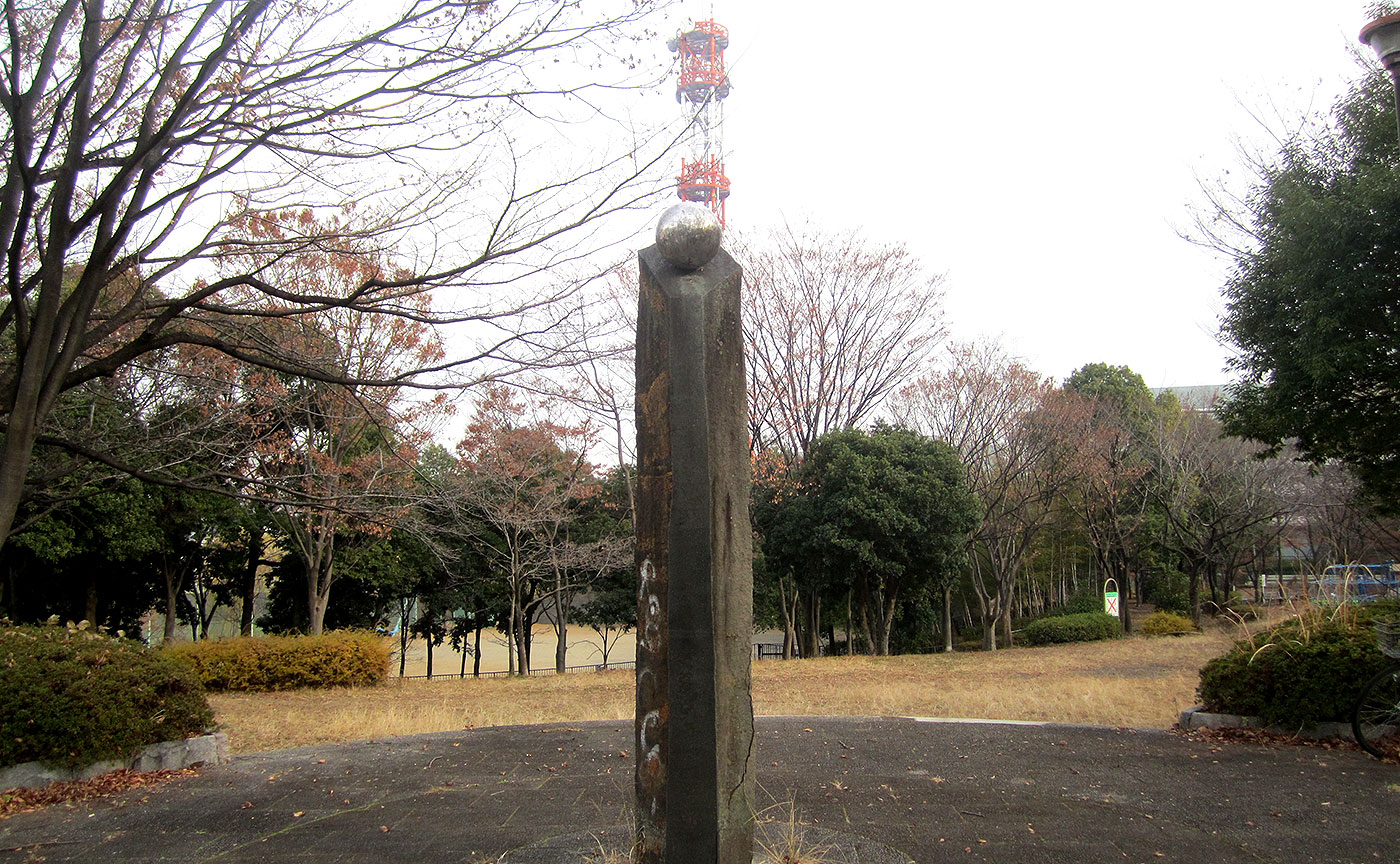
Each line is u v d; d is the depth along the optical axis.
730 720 3.14
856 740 6.53
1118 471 22.31
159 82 5.65
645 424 3.27
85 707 5.56
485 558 19.56
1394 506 11.18
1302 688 6.16
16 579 17.53
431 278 6.23
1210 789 5.01
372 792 5.29
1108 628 21.70
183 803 5.08
